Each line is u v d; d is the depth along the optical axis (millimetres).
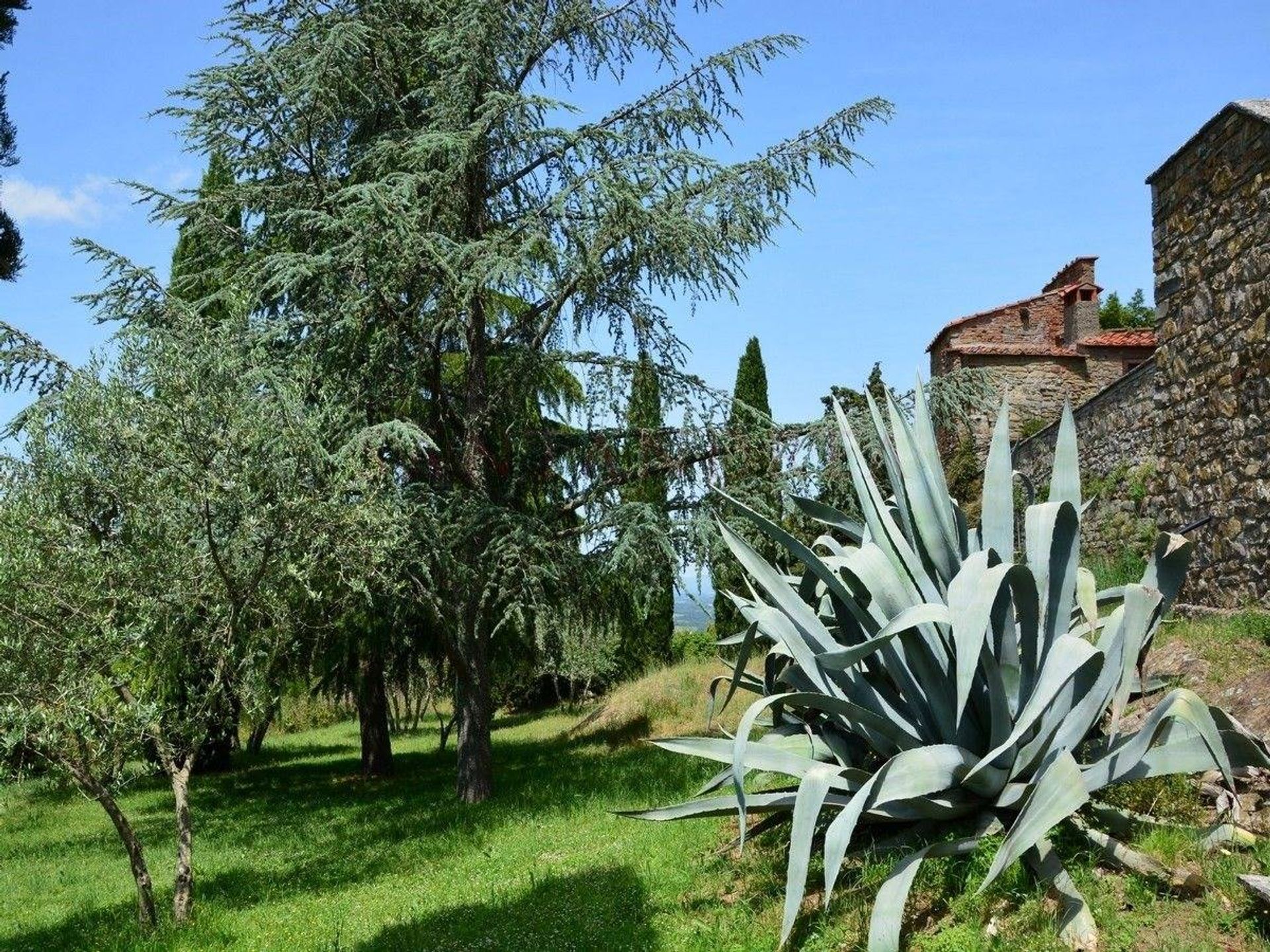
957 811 4953
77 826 13625
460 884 7488
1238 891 4008
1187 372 8867
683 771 10836
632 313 11531
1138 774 4527
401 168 11156
